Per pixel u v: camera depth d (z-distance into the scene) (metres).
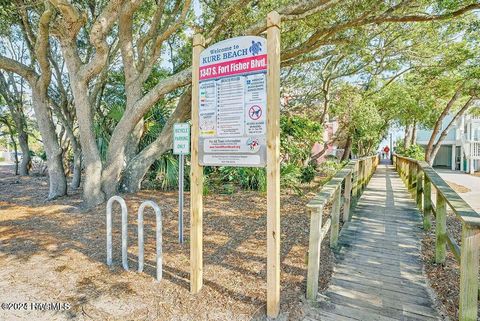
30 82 6.47
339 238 4.34
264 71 2.39
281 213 5.70
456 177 16.05
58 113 8.29
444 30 9.95
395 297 2.79
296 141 9.89
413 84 14.79
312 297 2.69
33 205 6.18
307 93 14.02
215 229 4.62
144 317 2.44
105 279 3.00
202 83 2.70
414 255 3.73
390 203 6.76
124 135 6.49
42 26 5.50
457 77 12.55
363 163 8.45
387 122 21.44
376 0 5.72
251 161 2.47
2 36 9.24
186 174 7.86
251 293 2.75
